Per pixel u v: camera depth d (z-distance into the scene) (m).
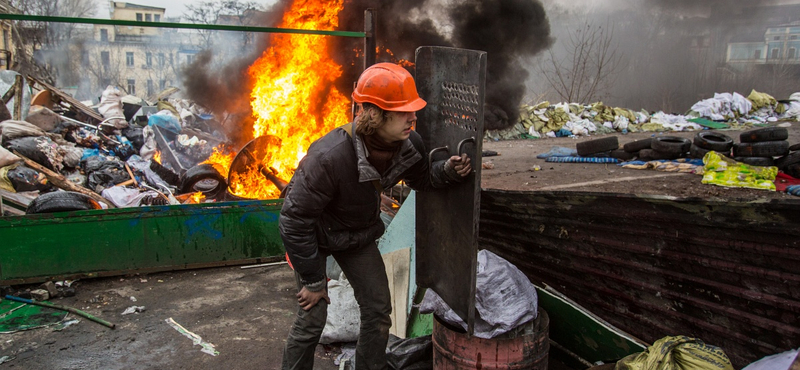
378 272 2.56
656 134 14.20
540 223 3.24
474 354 2.47
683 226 2.49
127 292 4.18
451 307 2.47
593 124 14.98
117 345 3.36
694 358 2.16
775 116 17.06
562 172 7.57
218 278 4.50
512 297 2.54
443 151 2.40
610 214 2.77
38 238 4.14
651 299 2.78
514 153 10.52
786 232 2.12
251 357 3.25
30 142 6.04
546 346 2.56
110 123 8.12
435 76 2.40
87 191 5.50
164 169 6.49
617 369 2.36
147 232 4.45
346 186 2.23
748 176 5.92
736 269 2.36
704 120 15.78
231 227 4.68
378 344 2.62
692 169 7.01
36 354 3.23
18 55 25.45
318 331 2.50
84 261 4.30
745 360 2.43
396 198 5.43
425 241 2.72
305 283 2.35
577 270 3.11
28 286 4.21
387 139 2.18
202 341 3.43
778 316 2.27
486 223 3.65
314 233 2.29
